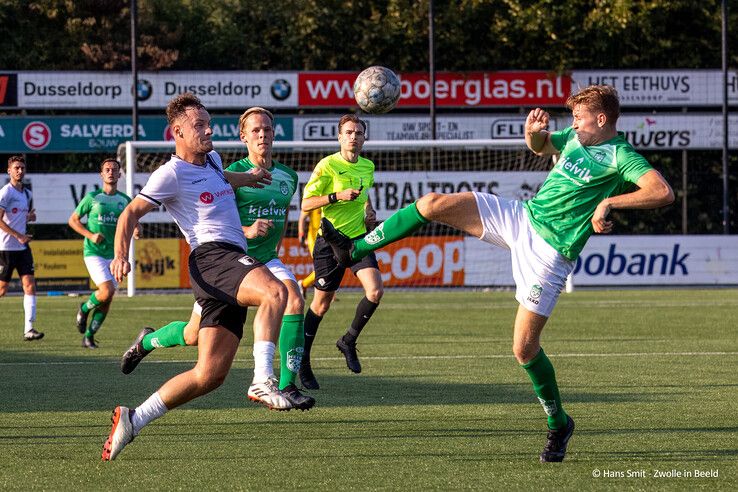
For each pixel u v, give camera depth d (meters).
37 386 25.41
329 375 27.42
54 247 61.69
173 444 17.95
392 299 57.41
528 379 26.34
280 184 23.17
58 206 62.47
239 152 68.19
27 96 66.50
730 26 75.75
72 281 61.84
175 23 74.88
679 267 64.06
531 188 62.31
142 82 67.12
